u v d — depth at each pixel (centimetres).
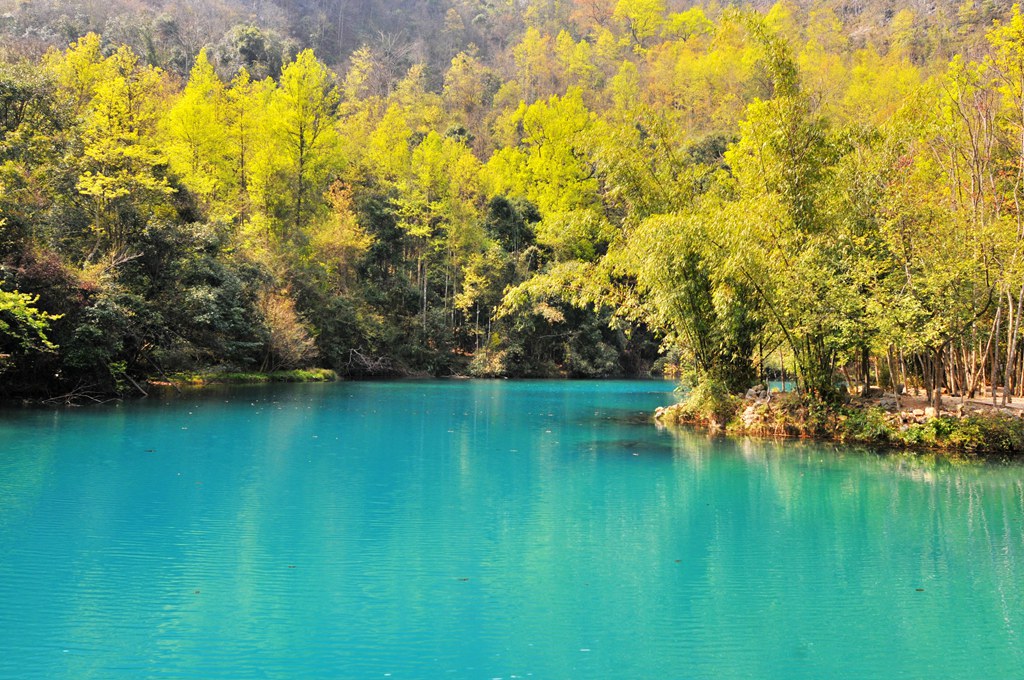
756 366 1625
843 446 1280
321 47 8131
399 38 8669
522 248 4209
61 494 781
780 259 1359
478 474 970
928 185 1491
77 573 526
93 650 396
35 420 1419
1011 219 1366
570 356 4006
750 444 1298
